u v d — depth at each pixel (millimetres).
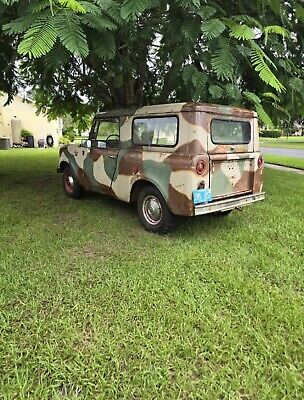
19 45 2010
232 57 2896
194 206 3986
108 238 4402
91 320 2598
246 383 2006
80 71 5934
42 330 2465
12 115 24219
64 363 2150
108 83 6246
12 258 3697
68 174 6477
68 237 4398
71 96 8344
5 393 1922
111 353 2238
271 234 4539
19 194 6887
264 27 2879
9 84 7598
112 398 1903
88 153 5637
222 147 4203
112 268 3502
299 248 4062
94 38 2605
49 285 3127
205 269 3486
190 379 2037
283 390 1963
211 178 4141
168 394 1930
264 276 3369
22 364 2137
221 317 2652
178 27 3117
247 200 4637
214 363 2172
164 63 4348
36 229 4688
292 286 3186
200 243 4219
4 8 2295
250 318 2645
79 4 2043
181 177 4004
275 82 2787
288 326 2543
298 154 19719
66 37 2049
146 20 3229
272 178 9461
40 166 11414
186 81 3697
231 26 2658
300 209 5801
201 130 3932
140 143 4609
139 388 1967
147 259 3738
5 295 2930
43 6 2051
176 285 3146
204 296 2953
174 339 2383
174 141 4113
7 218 5152
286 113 4430
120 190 5035
